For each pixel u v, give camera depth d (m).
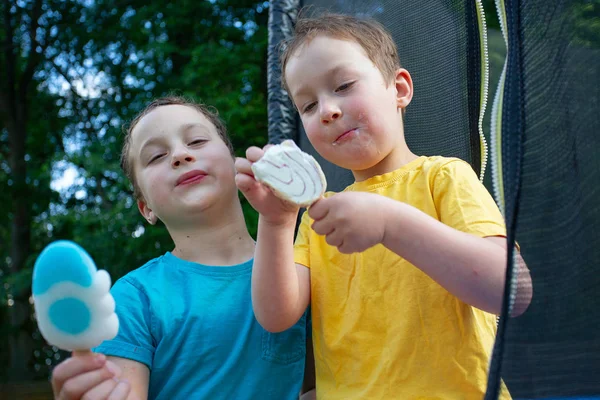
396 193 1.41
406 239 1.13
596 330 1.08
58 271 0.93
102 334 0.97
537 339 1.05
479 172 1.62
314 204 1.13
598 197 1.14
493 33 2.64
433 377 1.26
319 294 1.45
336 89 1.39
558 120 1.12
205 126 1.69
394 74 1.54
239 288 1.58
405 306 1.31
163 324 1.50
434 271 1.15
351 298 1.39
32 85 11.70
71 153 9.38
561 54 1.14
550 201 1.10
